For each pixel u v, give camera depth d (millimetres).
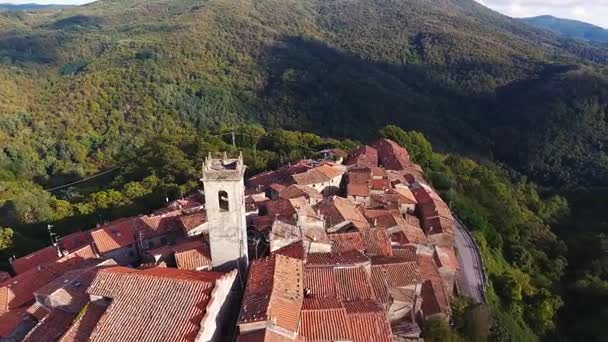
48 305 44969
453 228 76750
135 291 38344
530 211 119688
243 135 129625
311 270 44531
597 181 152875
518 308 66875
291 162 107375
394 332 44406
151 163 116438
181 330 34594
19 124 142000
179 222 65938
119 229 65375
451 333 47438
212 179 43938
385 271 48438
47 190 113625
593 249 98938
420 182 89375
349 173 83938
